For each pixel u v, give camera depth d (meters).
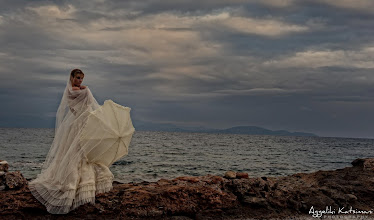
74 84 5.39
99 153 5.26
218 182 6.85
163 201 5.63
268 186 6.50
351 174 7.96
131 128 5.55
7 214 4.89
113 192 5.70
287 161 30.64
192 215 5.58
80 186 5.07
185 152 37.84
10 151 29.84
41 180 5.29
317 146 75.69
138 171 18.42
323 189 6.80
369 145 97.69
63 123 5.35
